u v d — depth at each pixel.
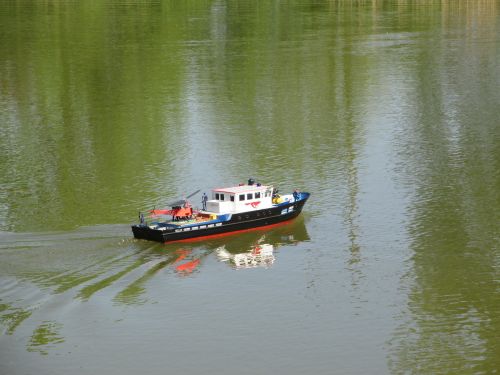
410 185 99.44
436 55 182.00
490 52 184.88
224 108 137.38
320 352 63.34
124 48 191.75
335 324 67.56
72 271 74.38
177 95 147.25
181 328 66.44
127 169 106.62
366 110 134.88
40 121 132.00
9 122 131.38
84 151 115.38
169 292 72.12
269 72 165.38
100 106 140.62
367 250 81.62
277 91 149.12
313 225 87.88
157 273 75.44
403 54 183.25
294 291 73.25
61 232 83.38
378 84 153.62
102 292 71.12
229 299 71.50
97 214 89.75
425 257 79.88
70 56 183.12
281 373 60.69
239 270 77.00
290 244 83.25
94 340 64.00
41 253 77.56
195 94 147.62
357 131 122.62
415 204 93.31
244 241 83.88
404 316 68.69
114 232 83.44
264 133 122.25
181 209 83.88
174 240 80.94
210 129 124.88
